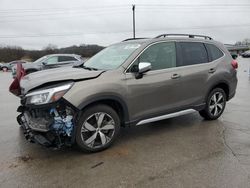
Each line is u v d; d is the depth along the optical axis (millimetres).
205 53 5316
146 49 4422
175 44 4855
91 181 3170
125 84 4055
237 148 4145
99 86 3787
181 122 5523
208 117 5543
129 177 3258
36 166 3547
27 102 3658
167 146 4227
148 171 3406
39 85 3604
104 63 4559
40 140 3588
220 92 5586
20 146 4223
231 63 5727
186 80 4824
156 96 4441
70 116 3668
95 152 3969
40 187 3051
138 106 4266
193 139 4539
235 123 5473
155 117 4539
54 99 3461
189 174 3324
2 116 6254
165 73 4543
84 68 4535
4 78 20094
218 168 3475
